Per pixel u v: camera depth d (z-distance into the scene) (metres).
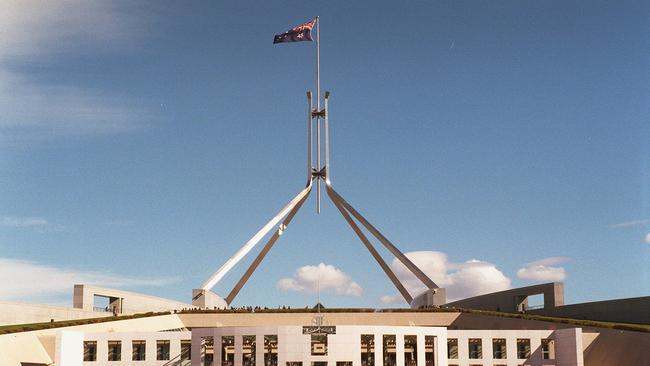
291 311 115.69
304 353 84.62
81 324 97.19
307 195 141.00
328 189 141.12
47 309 96.25
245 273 139.25
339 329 85.06
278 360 84.81
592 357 90.75
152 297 119.81
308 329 85.12
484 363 91.38
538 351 91.56
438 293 121.56
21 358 82.94
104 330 98.81
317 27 146.75
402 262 131.62
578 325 96.62
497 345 92.44
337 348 84.69
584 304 104.38
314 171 142.38
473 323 111.88
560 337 90.62
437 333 89.00
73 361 86.56
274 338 86.44
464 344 91.62
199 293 124.06
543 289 114.31
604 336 90.56
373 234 136.00
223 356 89.00
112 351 90.62
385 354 89.56
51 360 87.38
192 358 88.06
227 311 115.75
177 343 91.25
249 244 133.38
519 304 120.06
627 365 84.12
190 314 114.94
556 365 91.00
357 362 84.69
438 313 115.06
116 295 111.50
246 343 89.25
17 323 90.88
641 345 83.75
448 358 91.44
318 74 145.38
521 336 91.75
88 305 106.62
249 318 114.12
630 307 95.06
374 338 85.62
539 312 115.50
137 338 90.62
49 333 90.94
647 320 91.88
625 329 88.62
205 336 88.00
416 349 88.06
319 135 143.75
